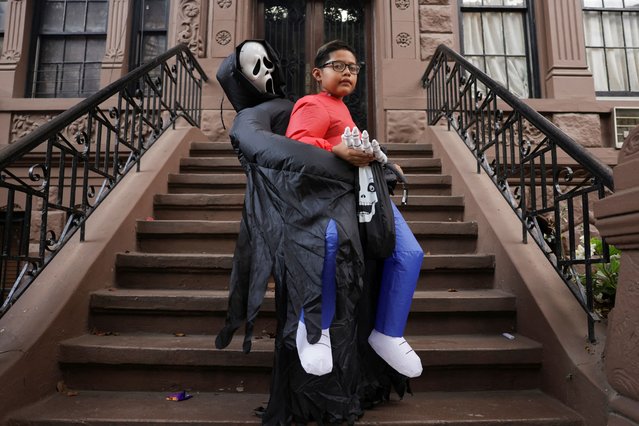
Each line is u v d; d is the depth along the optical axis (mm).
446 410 1985
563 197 2404
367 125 6805
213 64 6492
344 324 1587
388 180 1854
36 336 2104
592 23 6859
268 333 2609
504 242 2963
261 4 6980
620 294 1700
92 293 2631
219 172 4750
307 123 1740
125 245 3232
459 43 6777
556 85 6387
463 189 3949
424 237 3508
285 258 1592
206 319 2658
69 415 1908
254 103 2027
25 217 2355
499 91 3309
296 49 6918
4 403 1857
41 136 2357
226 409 2012
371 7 7043
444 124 6160
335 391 1629
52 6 7027
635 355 1595
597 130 6195
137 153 4016
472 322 2676
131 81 3668
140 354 2256
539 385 2287
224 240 3504
